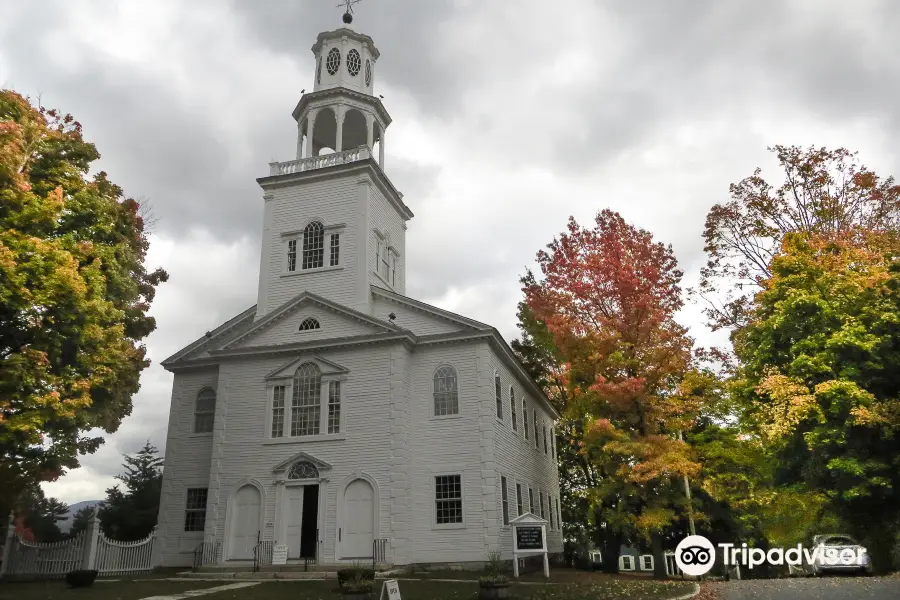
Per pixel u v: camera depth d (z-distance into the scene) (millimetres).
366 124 34000
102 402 20766
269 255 31688
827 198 27969
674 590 17656
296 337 28828
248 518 26594
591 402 24641
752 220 29562
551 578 23578
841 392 18953
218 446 27766
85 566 24250
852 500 20609
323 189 32000
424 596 16984
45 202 17656
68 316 17562
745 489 24812
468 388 27203
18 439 16594
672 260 25391
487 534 25188
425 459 26672
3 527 23828
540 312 26766
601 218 26234
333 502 25906
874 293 20266
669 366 23703
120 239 21734
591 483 36531
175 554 28391
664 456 22328
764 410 21172
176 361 31219
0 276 16047
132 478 46625
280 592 18609
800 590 15828
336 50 34625
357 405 27016
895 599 12961
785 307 21141
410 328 28828
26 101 19266
